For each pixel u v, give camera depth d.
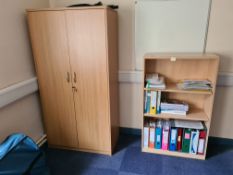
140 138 2.65
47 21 1.99
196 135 2.14
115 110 2.41
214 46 2.15
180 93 2.34
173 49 2.25
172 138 2.22
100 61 1.99
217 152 2.31
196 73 2.23
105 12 1.83
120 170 2.06
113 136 2.37
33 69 2.24
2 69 1.80
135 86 2.49
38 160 1.69
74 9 1.89
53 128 2.38
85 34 1.94
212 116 2.37
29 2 2.11
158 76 2.27
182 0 2.08
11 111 1.94
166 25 2.19
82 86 2.12
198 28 2.12
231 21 2.04
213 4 2.03
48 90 2.23
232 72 2.18
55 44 2.05
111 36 2.05
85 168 2.10
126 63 2.42
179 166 2.10
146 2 2.16
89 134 2.29
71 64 2.07
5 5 1.80
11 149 1.59
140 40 2.30
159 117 2.30
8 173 1.46
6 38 1.83
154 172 2.02
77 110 2.23
